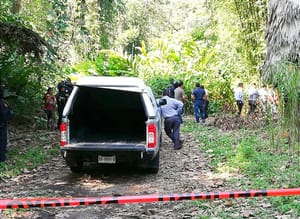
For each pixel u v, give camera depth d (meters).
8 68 16.42
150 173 9.00
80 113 9.51
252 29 20.14
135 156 8.34
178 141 11.62
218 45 24.20
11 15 15.88
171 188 7.71
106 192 7.56
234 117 16.77
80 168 9.02
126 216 6.24
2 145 9.77
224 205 6.45
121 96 9.86
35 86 17.28
